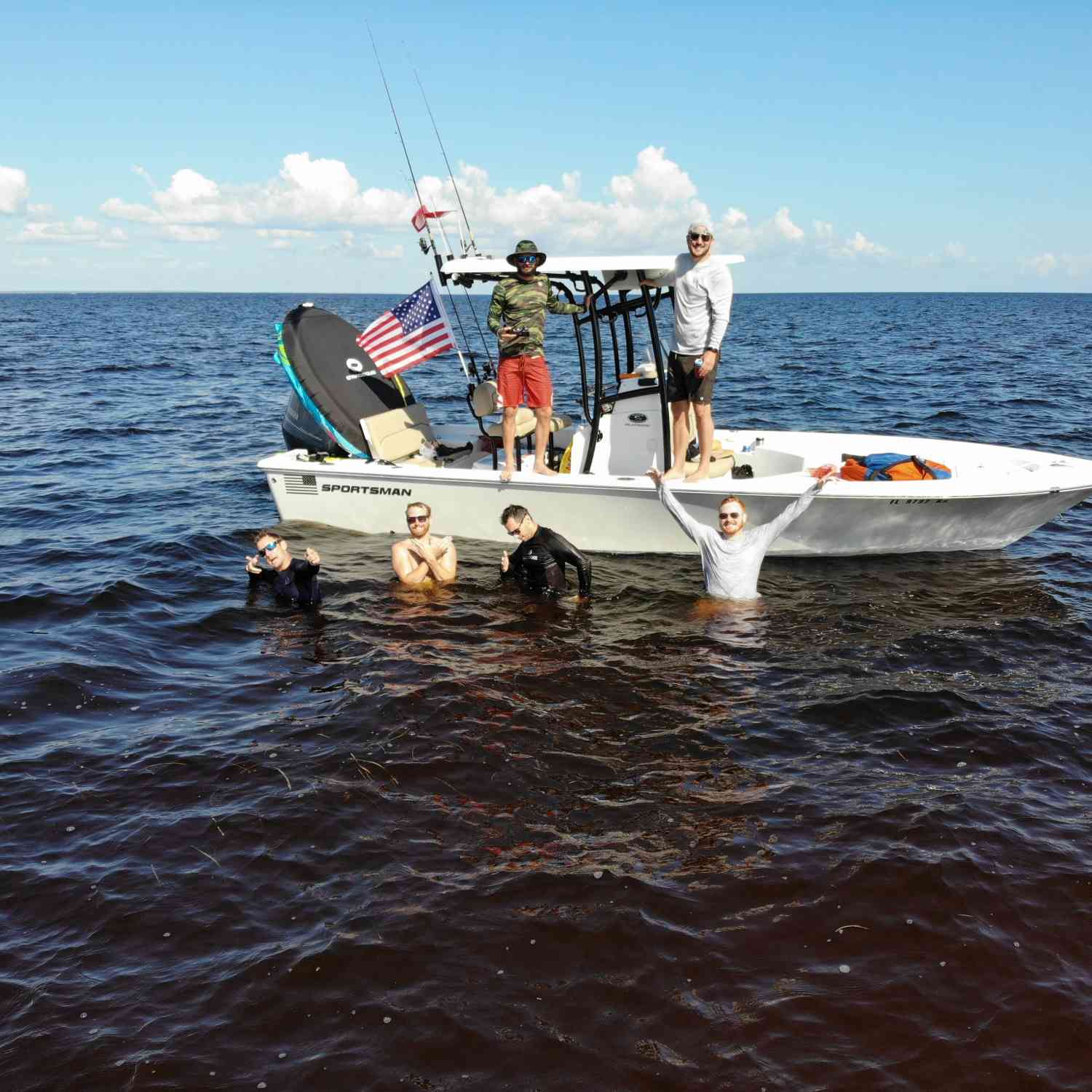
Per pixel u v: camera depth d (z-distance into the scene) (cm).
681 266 768
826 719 546
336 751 508
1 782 479
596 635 672
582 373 872
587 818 446
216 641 676
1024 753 507
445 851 420
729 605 735
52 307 14675
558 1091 295
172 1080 301
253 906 384
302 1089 297
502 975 344
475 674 604
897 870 401
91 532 966
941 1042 313
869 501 793
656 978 342
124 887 396
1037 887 391
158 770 490
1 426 1711
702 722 542
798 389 2241
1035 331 5425
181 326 6869
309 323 952
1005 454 952
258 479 1256
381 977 344
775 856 413
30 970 349
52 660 630
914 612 721
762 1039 315
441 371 3047
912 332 5334
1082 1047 311
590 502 830
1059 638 670
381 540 901
